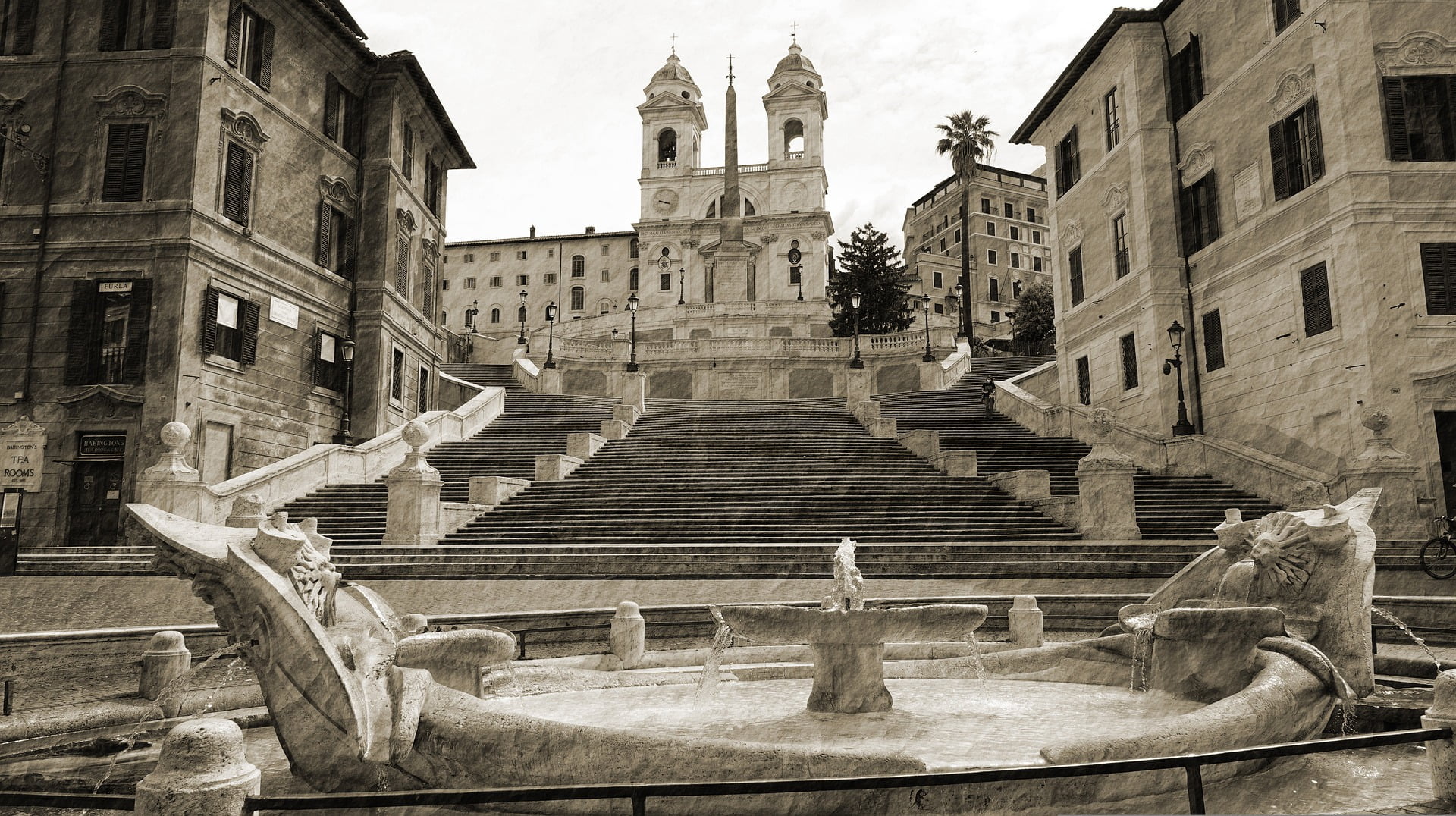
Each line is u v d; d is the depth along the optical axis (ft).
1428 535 60.34
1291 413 74.23
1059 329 111.86
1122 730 20.92
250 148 81.82
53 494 71.77
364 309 97.14
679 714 24.18
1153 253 89.15
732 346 159.63
